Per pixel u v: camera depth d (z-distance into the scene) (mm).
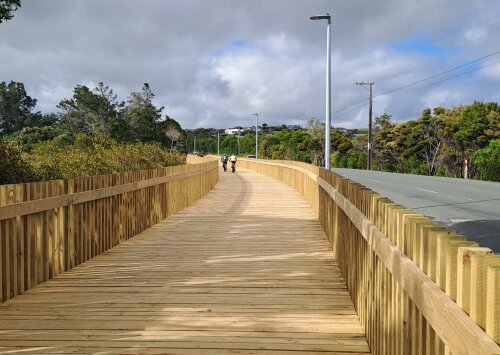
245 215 12008
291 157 70188
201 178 17172
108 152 14508
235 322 4348
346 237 5668
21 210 5141
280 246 7984
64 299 5023
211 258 7062
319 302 4953
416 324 2447
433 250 2213
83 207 6836
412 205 14883
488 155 31172
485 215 12484
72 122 49719
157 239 8656
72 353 3656
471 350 1590
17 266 5199
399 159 50625
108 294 5211
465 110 41344
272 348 3775
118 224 8250
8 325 4254
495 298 1492
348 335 4055
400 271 2717
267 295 5184
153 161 17781
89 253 7031
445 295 1957
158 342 3875
